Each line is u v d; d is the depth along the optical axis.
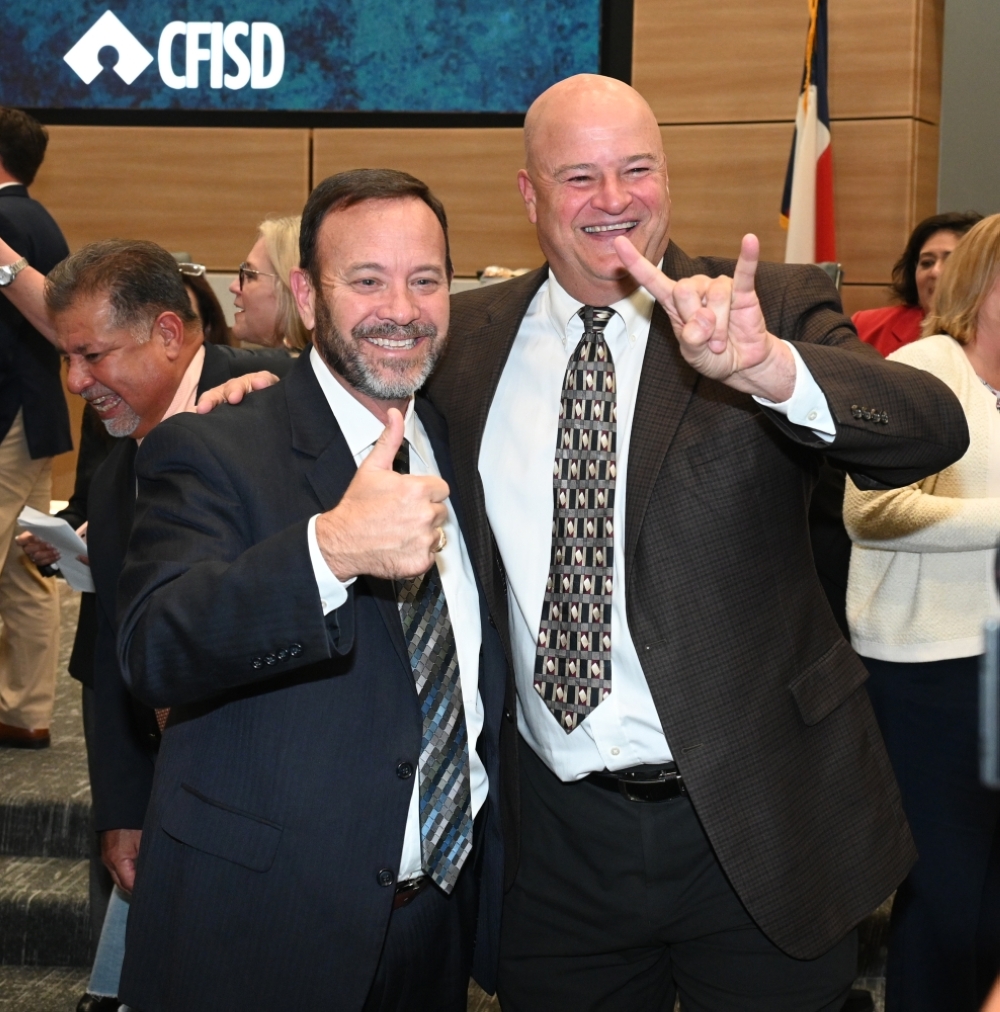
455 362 1.78
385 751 1.47
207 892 1.45
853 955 1.70
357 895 1.45
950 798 2.10
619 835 1.66
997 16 5.23
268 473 1.50
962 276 2.11
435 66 5.66
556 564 1.64
